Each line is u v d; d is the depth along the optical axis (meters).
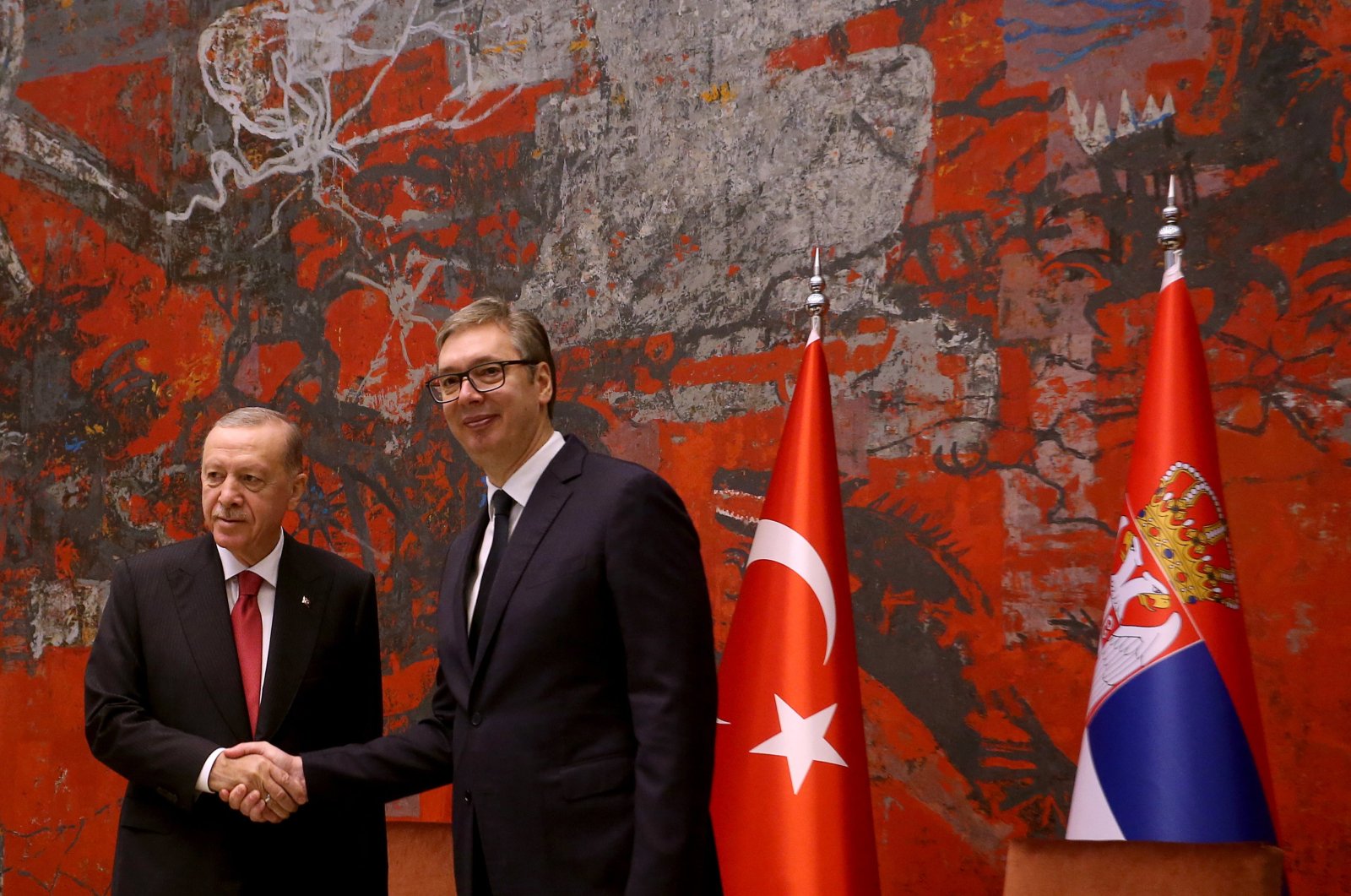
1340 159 3.19
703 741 2.30
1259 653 3.14
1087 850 2.58
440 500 4.54
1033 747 3.41
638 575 2.37
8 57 5.54
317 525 4.77
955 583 3.59
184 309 5.16
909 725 3.60
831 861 2.89
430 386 2.70
